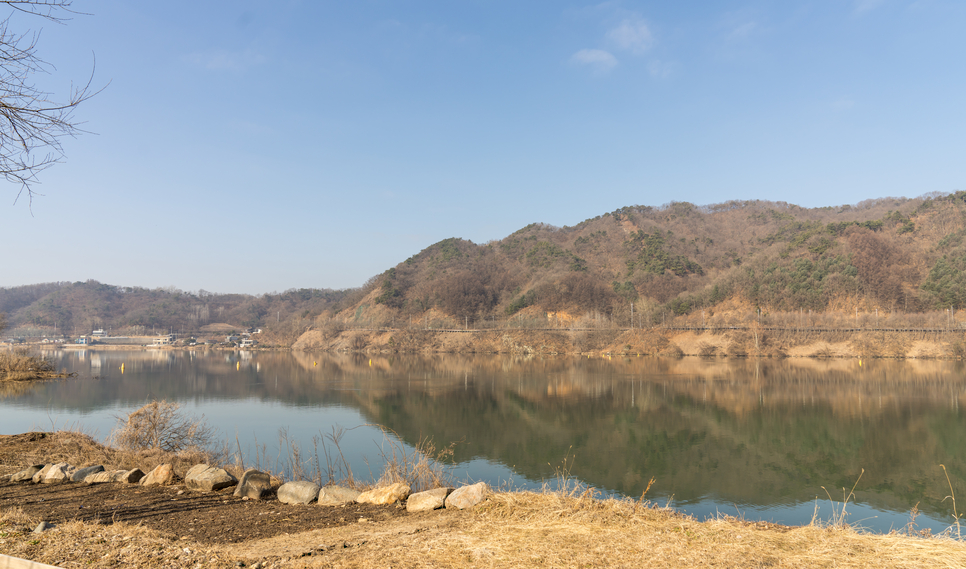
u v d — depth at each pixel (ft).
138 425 56.34
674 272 565.12
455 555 20.08
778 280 427.74
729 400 154.61
